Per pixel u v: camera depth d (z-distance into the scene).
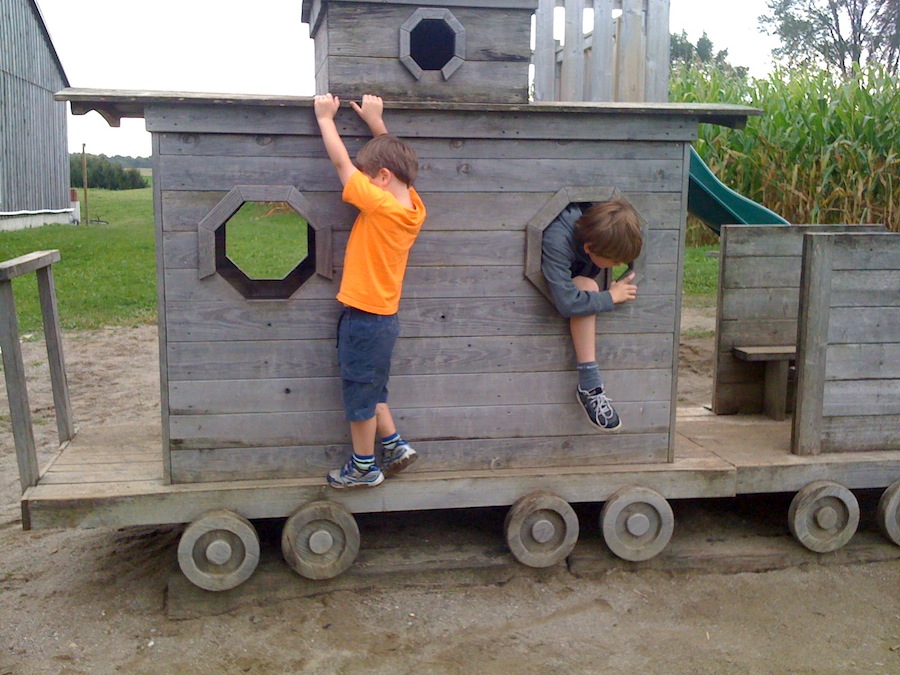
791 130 11.91
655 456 3.96
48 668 3.15
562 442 3.87
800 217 12.07
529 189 3.67
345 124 3.50
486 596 3.66
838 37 39.50
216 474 3.63
